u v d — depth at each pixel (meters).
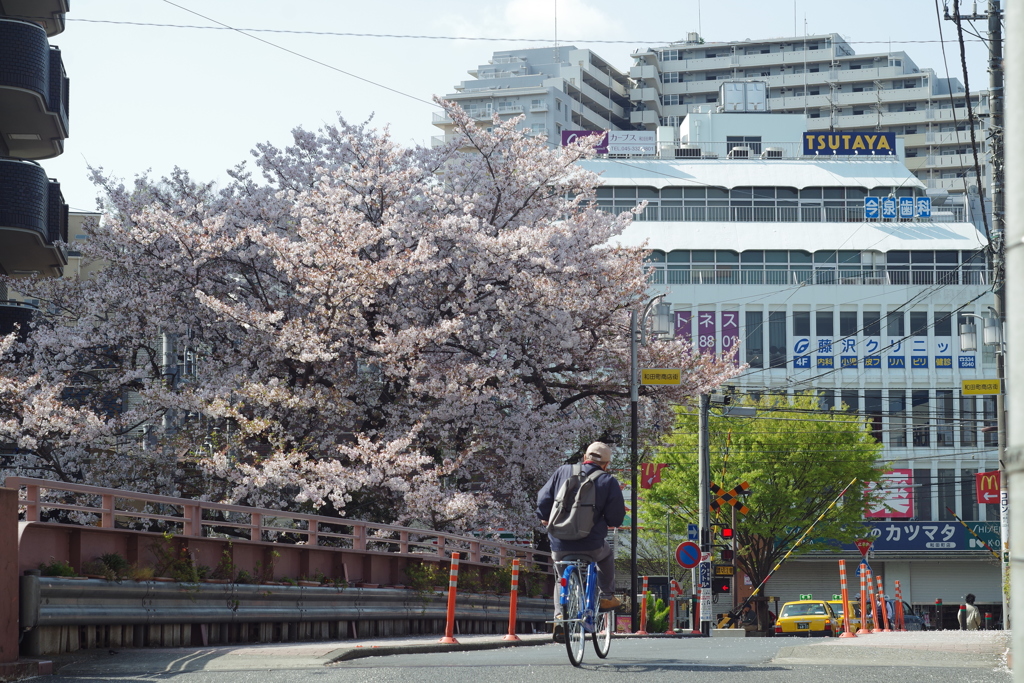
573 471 9.70
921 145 139.38
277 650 11.96
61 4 30.66
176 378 28.14
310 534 19.33
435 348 28.00
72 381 27.73
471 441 27.70
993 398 65.62
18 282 28.28
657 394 32.66
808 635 34.38
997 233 24.80
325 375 27.55
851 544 62.06
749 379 66.44
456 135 30.91
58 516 25.20
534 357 29.02
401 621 21.86
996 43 23.22
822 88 145.00
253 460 25.53
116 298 27.11
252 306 27.72
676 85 146.75
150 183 28.98
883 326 66.81
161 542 15.05
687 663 9.91
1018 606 1.74
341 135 30.16
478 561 26.08
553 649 13.54
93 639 12.96
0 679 9.41
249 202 28.52
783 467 47.88
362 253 28.08
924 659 10.49
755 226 71.94
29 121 29.73
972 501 64.50
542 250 27.44
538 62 136.75
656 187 74.00
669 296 67.75
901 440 65.75
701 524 34.12
